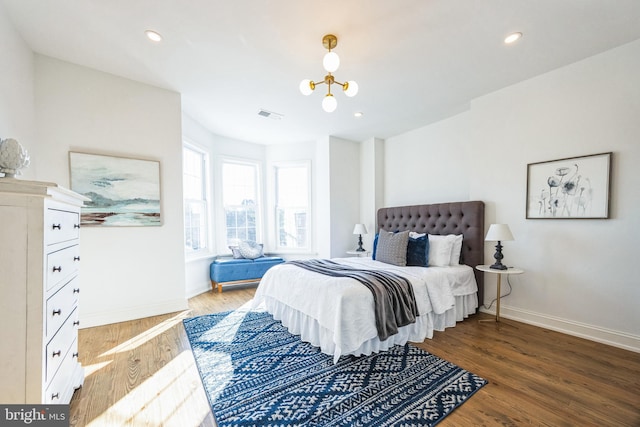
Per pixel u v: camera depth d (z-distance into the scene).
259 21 1.90
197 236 4.25
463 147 3.68
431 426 1.38
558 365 1.96
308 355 2.15
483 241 3.12
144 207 2.89
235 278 4.19
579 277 2.44
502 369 1.91
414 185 4.35
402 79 2.74
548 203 2.61
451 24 1.94
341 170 4.83
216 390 1.69
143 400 1.60
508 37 2.09
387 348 2.23
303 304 2.39
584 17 1.88
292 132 4.51
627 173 2.19
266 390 1.69
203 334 2.54
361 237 4.68
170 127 3.04
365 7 1.77
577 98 2.44
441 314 2.59
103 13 1.84
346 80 2.75
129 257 2.84
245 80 2.78
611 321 2.27
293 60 2.41
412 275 2.60
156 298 3.01
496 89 2.97
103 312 2.71
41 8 1.81
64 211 1.42
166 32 2.04
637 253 2.15
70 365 1.55
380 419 1.43
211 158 4.49
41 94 2.38
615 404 1.54
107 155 2.68
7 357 1.08
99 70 2.63
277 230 5.24
